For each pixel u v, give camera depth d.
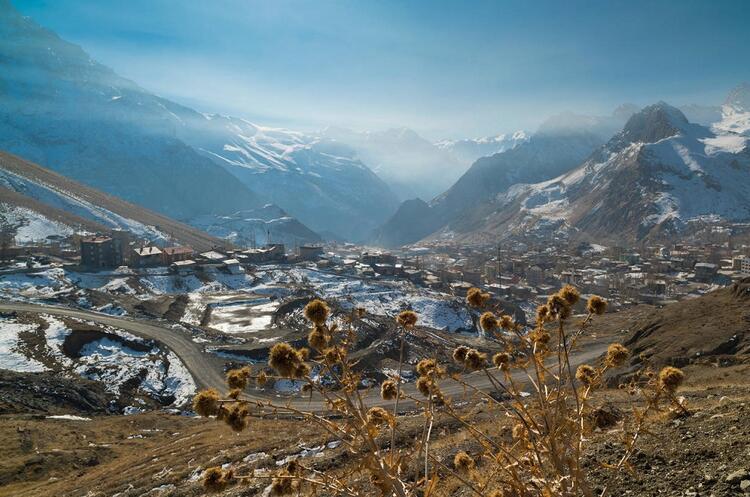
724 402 10.42
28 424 33.72
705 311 36.53
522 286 128.62
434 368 3.30
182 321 74.75
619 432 7.52
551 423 2.63
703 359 29.61
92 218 170.75
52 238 128.25
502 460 3.01
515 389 3.02
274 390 42.22
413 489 2.58
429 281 122.19
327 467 12.94
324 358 2.72
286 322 76.00
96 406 42.88
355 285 108.75
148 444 31.70
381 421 2.77
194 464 19.75
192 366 53.19
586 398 2.73
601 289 124.19
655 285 120.44
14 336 54.16
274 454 17.12
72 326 58.25
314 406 37.78
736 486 4.99
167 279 99.00
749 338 30.02
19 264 93.88
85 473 25.12
